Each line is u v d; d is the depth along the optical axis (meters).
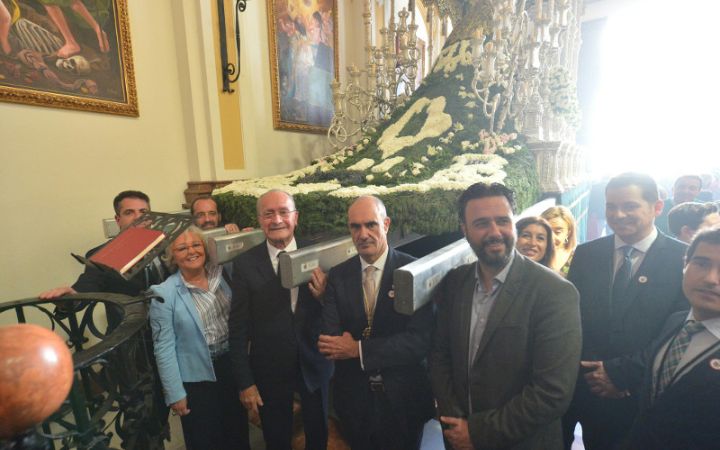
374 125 4.52
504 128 3.30
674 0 5.58
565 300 1.12
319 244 1.80
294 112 5.07
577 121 4.15
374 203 1.53
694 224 2.06
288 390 1.75
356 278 1.57
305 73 5.18
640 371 1.26
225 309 1.80
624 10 5.86
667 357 1.02
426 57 7.13
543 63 3.43
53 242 3.02
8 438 0.53
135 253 1.44
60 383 0.54
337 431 2.18
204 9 3.80
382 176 2.84
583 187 4.34
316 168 3.68
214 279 1.81
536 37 3.09
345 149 4.06
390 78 4.59
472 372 1.22
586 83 6.21
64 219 3.08
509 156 2.91
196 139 3.90
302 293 1.75
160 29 3.65
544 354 1.11
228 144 4.16
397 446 1.53
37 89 2.83
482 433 1.14
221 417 1.76
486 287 1.27
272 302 1.71
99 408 0.93
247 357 1.69
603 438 1.48
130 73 3.39
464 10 4.45
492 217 1.15
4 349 0.49
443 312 1.37
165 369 1.59
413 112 3.90
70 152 3.08
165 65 3.72
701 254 0.94
